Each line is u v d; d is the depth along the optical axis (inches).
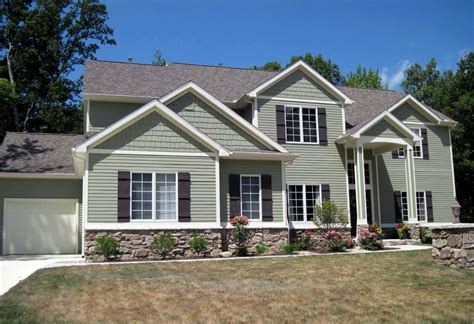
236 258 621.0
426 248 737.6
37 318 333.7
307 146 864.9
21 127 1428.4
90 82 835.4
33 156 869.2
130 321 329.1
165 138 675.4
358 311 354.3
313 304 374.3
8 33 1385.3
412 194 893.8
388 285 438.9
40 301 381.4
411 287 429.7
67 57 1492.4
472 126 1414.9
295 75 876.6
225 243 696.4
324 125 879.7
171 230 657.0
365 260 581.9
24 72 1429.6
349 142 863.1
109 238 617.0
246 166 743.1
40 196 820.6
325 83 887.1
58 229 823.1
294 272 506.9
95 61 919.0
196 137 689.0
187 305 371.2
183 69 964.6
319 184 861.2
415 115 1030.4
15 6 1390.3
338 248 744.3
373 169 950.4
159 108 672.4
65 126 1455.5
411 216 891.4
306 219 843.4
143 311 354.3
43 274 496.7
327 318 337.4
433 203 1010.7
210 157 694.5
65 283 448.5
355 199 912.9
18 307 362.0
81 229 829.8
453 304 371.6
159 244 636.1
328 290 420.8
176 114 677.9
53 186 828.6
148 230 646.5
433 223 1000.9
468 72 1488.7
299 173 852.6
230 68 1009.5
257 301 383.2
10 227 802.8
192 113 741.9
